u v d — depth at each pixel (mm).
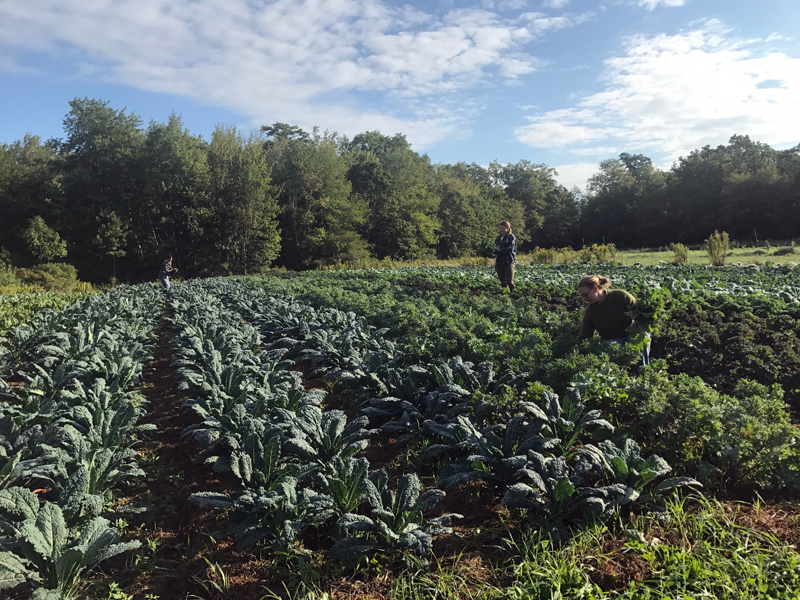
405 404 5109
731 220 55250
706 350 6988
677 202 64062
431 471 4422
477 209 73188
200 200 48219
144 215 47938
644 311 5770
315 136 58969
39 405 5234
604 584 2764
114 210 45594
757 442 3590
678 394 4215
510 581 2881
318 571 3088
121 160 46062
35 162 51875
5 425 4422
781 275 15766
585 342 5922
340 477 3629
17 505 2984
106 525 3084
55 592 2641
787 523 3156
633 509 3436
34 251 42219
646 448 4137
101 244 43750
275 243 51031
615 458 3488
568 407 4266
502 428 4559
